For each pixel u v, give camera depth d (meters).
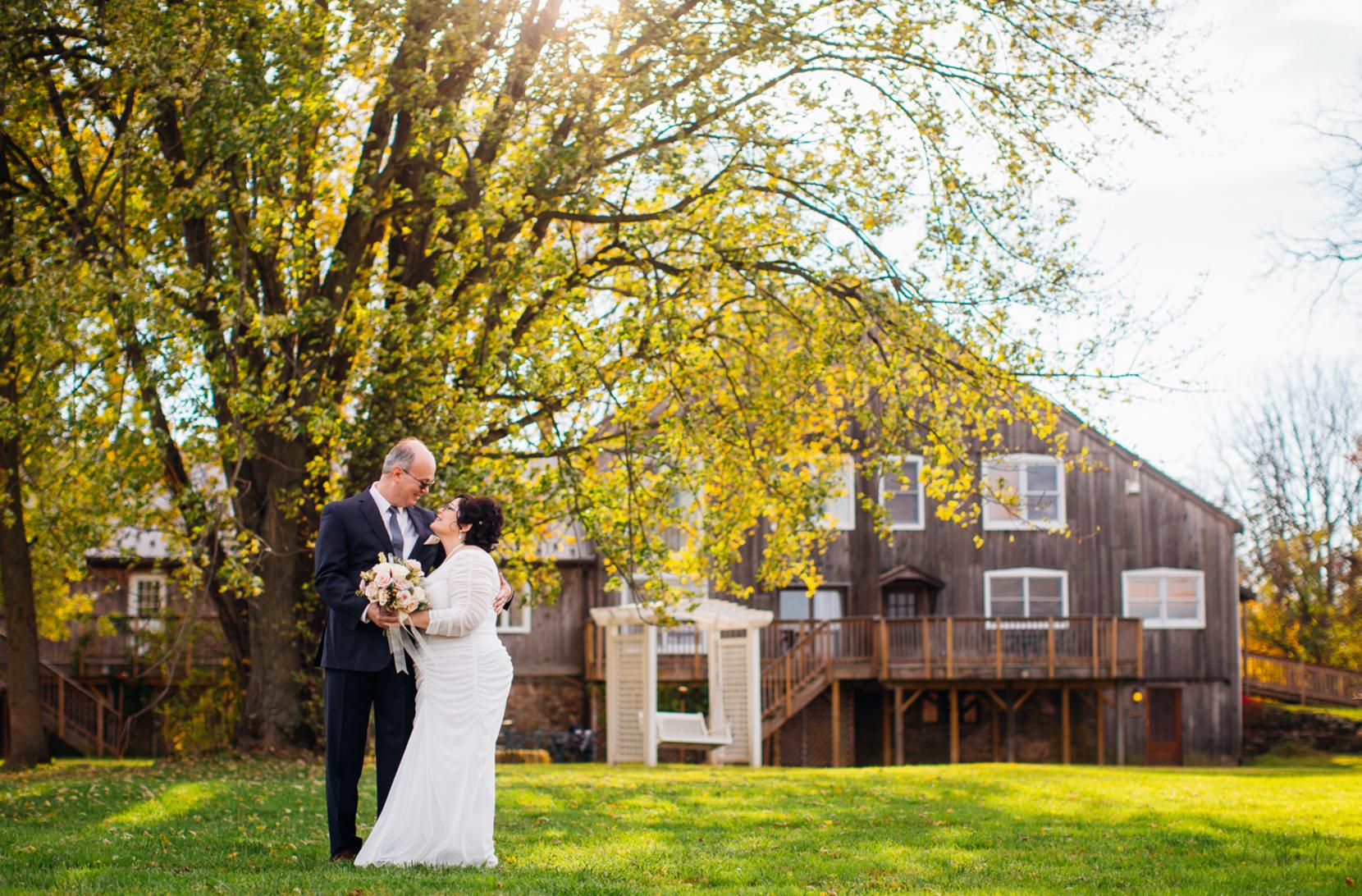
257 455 14.77
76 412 13.29
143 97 12.29
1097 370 14.91
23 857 6.72
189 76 12.06
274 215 12.88
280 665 15.60
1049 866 7.25
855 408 15.72
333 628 6.63
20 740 17.39
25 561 17.56
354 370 13.96
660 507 15.00
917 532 33.72
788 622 30.36
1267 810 10.93
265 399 12.56
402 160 14.09
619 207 14.54
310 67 12.56
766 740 31.55
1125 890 6.36
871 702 32.75
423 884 5.62
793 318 15.32
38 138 15.30
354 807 6.69
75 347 13.12
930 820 9.69
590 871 6.37
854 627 30.62
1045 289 14.68
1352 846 8.48
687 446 15.23
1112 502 33.97
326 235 16.86
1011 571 33.69
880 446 15.27
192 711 20.58
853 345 14.88
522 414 14.37
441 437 12.88
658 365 14.52
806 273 14.84
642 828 8.75
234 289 12.66
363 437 13.06
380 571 6.25
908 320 14.41
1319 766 30.95
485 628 6.54
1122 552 33.81
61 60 13.28
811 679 30.20
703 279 14.79
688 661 30.66
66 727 30.14
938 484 15.55
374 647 6.58
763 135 14.08
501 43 13.89
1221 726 33.50
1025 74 14.73
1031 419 15.32
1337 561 45.66
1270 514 50.53
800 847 7.82
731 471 16.25
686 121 13.72
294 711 15.62
